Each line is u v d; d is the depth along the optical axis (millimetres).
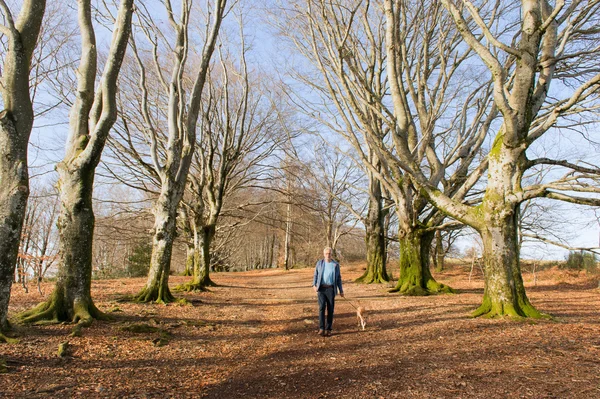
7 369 4797
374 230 21344
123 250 32375
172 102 12109
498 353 5699
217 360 6164
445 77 13328
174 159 12000
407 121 12891
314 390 4609
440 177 14906
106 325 7570
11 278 6324
